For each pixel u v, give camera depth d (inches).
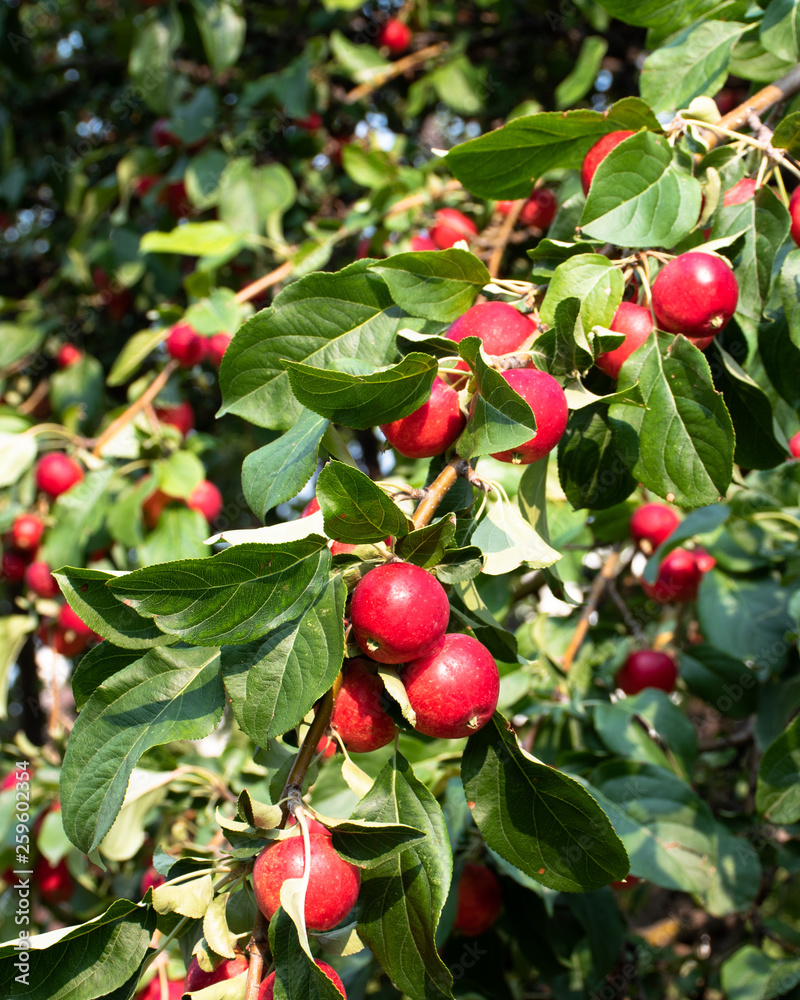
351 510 13.6
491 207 37.7
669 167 17.2
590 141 18.5
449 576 14.6
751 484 31.0
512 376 15.2
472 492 15.9
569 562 32.5
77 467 37.2
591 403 16.1
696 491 16.6
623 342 16.4
